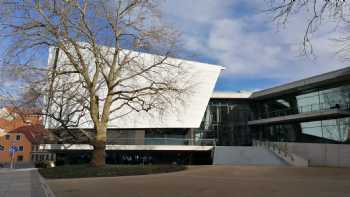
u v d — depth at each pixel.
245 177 17.55
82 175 18.42
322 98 38.09
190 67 43.34
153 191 11.44
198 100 44.31
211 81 45.56
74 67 19.62
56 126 27.27
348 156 30.19
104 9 19.12
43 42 17.80
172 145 41.28
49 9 17.44
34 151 80.25
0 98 19.36
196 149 41.53
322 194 10.22
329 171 20.91
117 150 41.50
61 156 43.00
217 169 22.97
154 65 21.08
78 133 28.23
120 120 41.31
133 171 19.62
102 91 36.62
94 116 20.02
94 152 20.03
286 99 43.91
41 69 18.45
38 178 20.08
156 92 20.95
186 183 14.09
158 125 42.66
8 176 22.91
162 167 21.45
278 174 19.52
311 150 34.28
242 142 47.19
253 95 46.97
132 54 20.73
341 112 33.75
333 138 36.41
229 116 47.53
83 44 19.28
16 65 17.48
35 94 18.98
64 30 17.88
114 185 13.68
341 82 35.69
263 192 10.84
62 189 12.73
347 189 11.58
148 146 40.72
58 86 19.78
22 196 11.04
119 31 19.80
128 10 19.61
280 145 36.75
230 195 10.18
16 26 17.09
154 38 20.16
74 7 18.22
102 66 20.70
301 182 14.44
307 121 40.41
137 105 38.84
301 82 38.50
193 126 43.53
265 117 47.38
